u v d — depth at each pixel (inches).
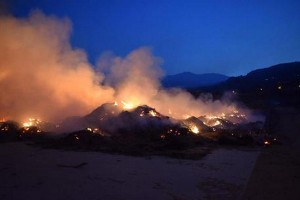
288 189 482.3
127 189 465.7
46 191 443.2
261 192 467.8
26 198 414.3
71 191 446.9
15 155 674.2
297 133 1261.1
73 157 661.9
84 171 553.6
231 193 462.6
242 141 912.3
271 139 1014.4
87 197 426.3
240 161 673.0
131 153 720.3
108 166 593.9
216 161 668.1
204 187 488.7
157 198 433.7
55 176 515.8
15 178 499.8
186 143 838.5
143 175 542.0
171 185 493.7
